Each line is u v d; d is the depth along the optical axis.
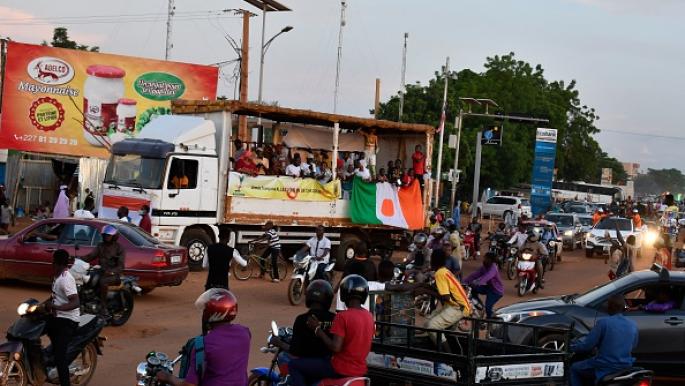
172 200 22.45
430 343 9.15
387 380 8.26
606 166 148.88
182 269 18.06
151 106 36.22
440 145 43.69
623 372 8.77
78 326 9.84
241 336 6.14
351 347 7.07
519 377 7.95
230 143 24.00
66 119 34.62
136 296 18.34
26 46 33.97
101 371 11.24
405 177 28.70
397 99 66.75
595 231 38.72
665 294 12.10
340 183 26.91
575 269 32.66
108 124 35.44
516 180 74.69
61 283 9.53
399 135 31.12
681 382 11.95
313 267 18.86
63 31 52.28
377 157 31.77
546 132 50.00
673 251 27.50
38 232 17.48
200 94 37.09
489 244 32.53
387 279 11.80
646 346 11.89
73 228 17.39
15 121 33.94
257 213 24.45
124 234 17.45
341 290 7.23
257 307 18.09
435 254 11.57
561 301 12.84
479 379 7.67
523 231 31.53
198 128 23.31
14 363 9.23
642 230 37.62
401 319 10.26
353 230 27.61
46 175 36.06
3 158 36.53
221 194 23.67
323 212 26.38
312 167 26.14
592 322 12.12
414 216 28.84
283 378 8.13
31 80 34.06
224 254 12.73
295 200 25.44
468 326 11.66
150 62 36.19
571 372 9.10
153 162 22.38
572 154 97.62
